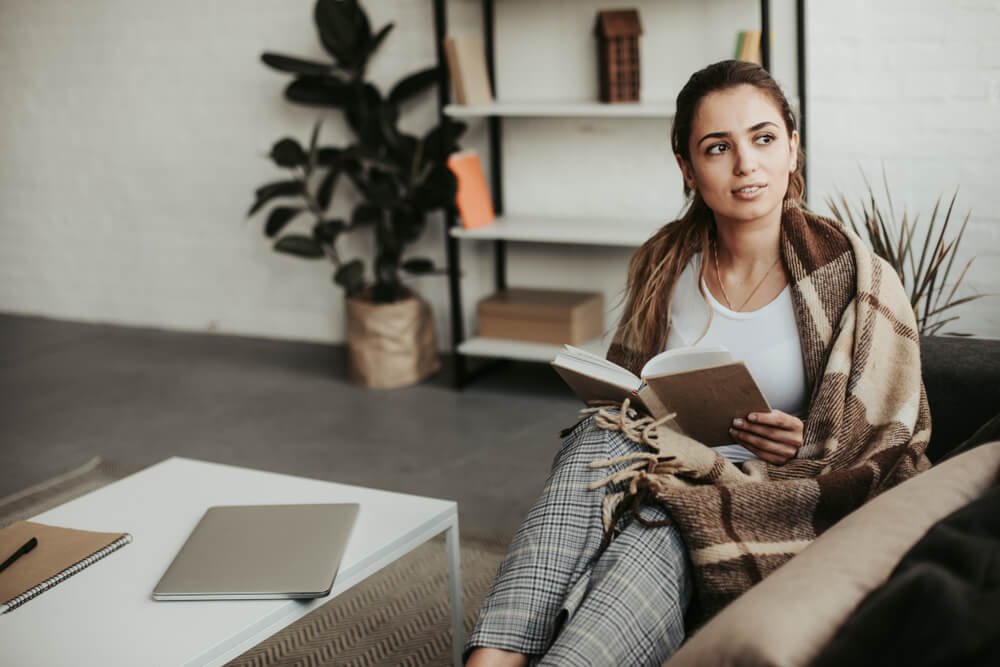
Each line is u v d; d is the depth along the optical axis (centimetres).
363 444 327
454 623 178
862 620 82
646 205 366
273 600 145
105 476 311
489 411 352
